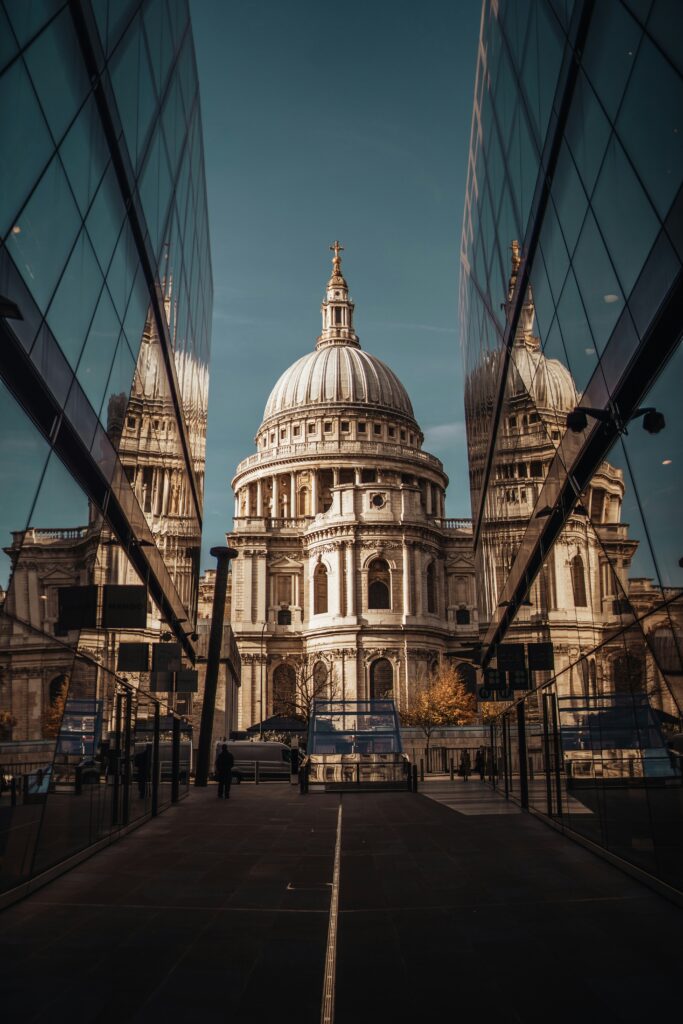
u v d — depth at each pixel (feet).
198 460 134.92
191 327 113.80
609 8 39.55
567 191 52.21
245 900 43.80
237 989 28.91
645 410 40.81
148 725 87.25
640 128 36.73
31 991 28.66
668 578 38.52
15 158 36.55
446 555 368.68
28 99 37.81
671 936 34.94
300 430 478.18
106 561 67.26
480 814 90.94
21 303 39.45
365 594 344.90
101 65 49.26
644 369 41.01
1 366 37.83
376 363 502.79
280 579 372.38
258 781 176.55
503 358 90.63
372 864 55.88
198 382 129.29
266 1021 25.90
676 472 36.29
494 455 106.83
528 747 91.30
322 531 354.95
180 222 93.30
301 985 29.35
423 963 31.86
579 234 50.26
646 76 35.17
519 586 96.07
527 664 87.51
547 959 32.04
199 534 144.87
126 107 57.57
